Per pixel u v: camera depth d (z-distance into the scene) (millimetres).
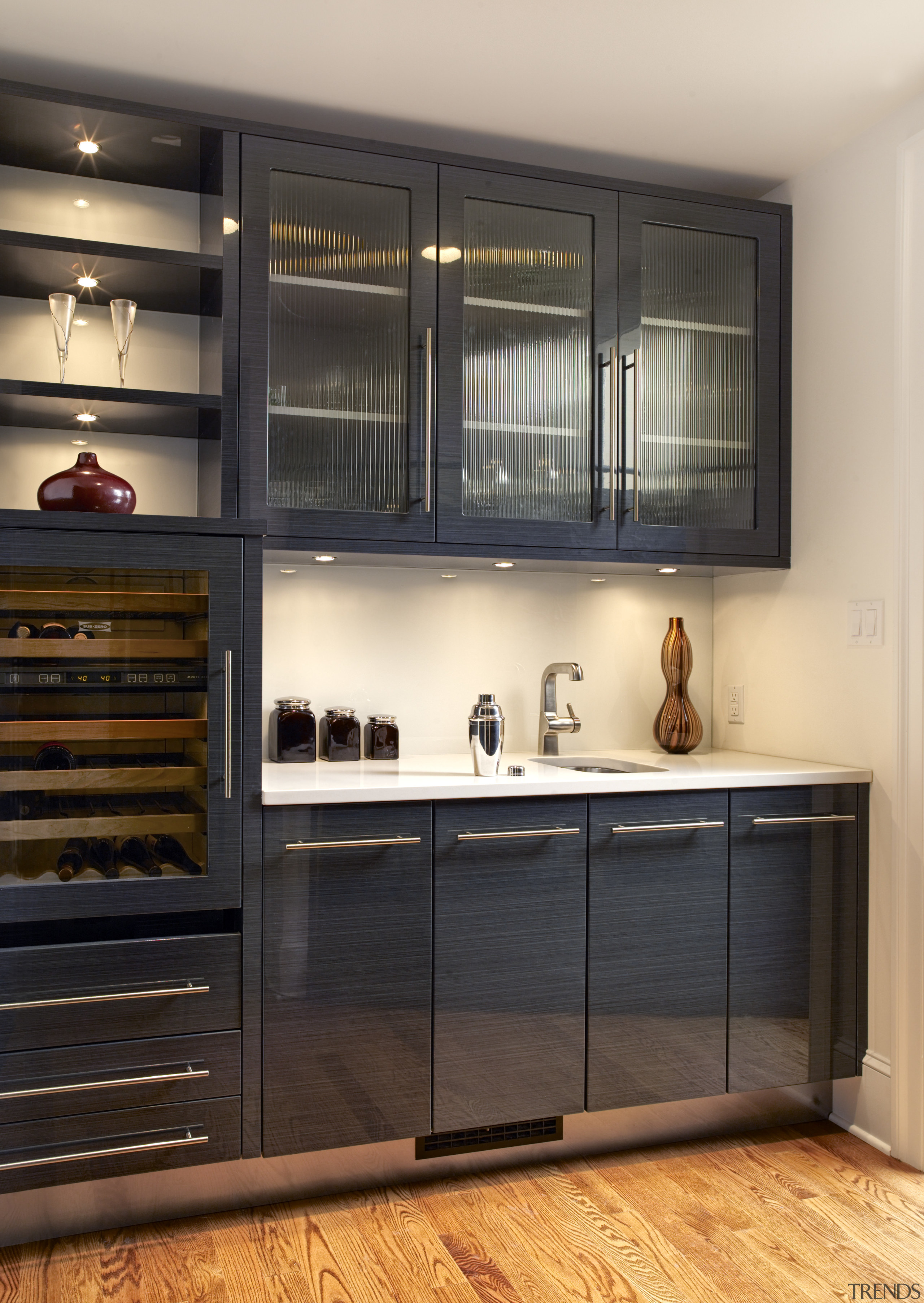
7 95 2033
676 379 2627
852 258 2553
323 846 2053
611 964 2283
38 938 1979
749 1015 2402
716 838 2377
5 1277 1854
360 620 2736
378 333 2344
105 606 1973
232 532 2037
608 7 1990
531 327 2475
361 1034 2088
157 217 2467
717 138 2541
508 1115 2193
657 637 3064
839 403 2602
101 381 2414
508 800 2203
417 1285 1837
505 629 2889
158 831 1984
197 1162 1979
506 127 2473
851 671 2566
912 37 2104
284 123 2438
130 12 1985
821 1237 2016
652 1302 1795
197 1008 1986
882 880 2461
